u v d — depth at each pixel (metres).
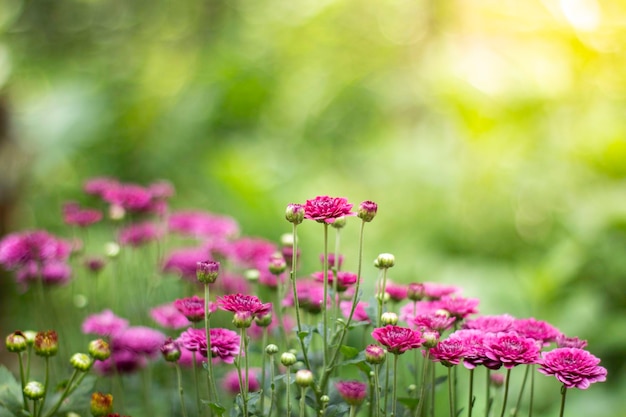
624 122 2.45
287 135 3.28
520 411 1.70
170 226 1.51
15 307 1.75
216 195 2.68
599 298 2.07
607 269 2.15
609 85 2.59
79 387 1.24
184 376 1.39
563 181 2.54
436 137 3.04
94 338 1.48
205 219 1.50
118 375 1.30
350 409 1.12
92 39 4.04
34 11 3.90
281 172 2.92
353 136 3.40
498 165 2.71
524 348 1.06
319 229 2.52
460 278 2.23
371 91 3.53
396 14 3.74
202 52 3.93
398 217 2.71
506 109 2.71
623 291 2.14
